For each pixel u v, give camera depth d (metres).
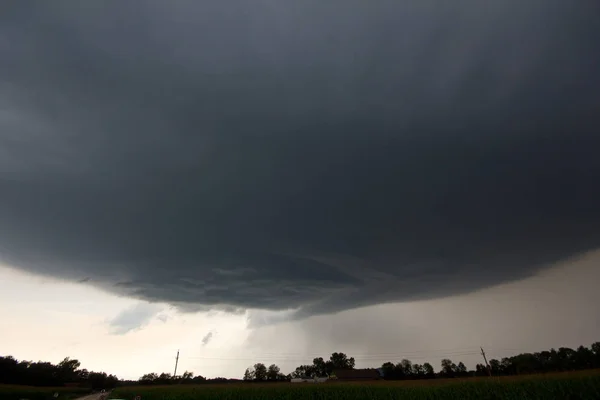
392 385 31.45
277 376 110.25
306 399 30.50
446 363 88.94
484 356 56.78
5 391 50.91
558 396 23.36
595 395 22.31
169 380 81.38
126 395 42.78
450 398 26.33
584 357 57.53
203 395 33.72
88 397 70.69
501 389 25.70
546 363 58.22
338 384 34.03
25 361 106.50
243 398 31.77
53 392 61.03
